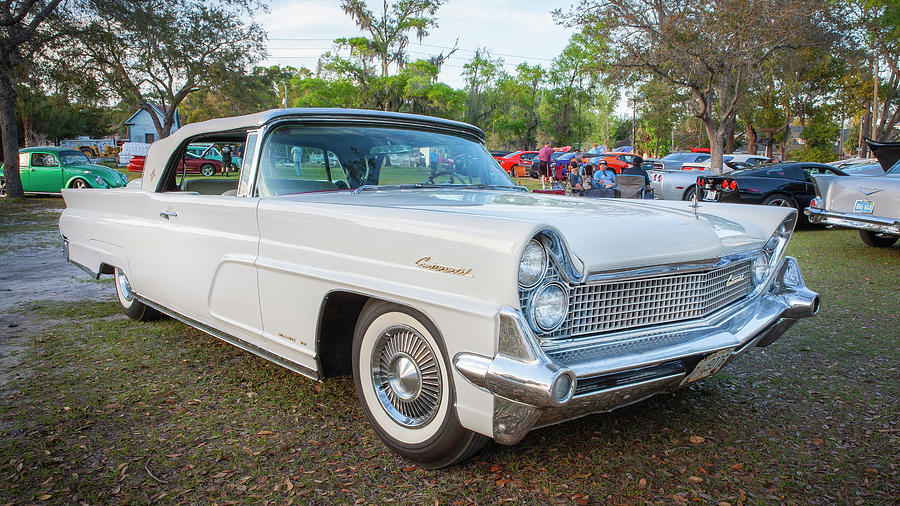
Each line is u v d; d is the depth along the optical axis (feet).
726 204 11.46
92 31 65.26
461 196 10.14
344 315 9.05
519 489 7.69
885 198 23.65
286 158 10.57
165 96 99.96
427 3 146.72
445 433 7.68
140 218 13.38
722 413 10.02
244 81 98.63
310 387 11.12
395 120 11.74
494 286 6.64
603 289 7.63
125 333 14.62
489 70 197.67
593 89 191.11
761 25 60.80
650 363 7.32
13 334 14.56
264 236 9.79
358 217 8.20
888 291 18.52
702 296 8.79
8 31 53.88
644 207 10.19
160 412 10.04
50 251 28.45
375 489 7.72
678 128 198.70
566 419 7.29
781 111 133.80
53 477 8.00
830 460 8.43
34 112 140.05
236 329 10.68
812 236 31.99
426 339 7.72
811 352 13.01
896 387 11.01
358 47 148.56
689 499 7.49
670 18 63.46
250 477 8.00
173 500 7.48
